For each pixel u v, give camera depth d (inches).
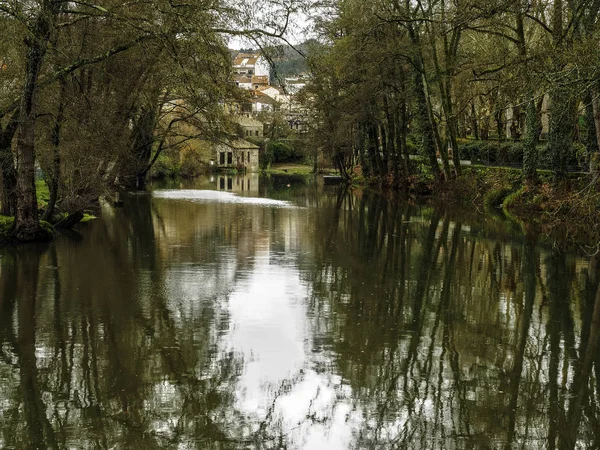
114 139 1087.0
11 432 327.0
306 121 2886.3
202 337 477.1
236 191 2213.3
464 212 1440.7
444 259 816.3
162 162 2950.3
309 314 542.9
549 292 635.5
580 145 1486.2
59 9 845.8
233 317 530.6
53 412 349.7
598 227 933.8
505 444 326.0
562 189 1272.1
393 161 2233.0
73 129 996.6
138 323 510.0
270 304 573.6
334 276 701.9
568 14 1045.8
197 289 627.5
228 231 1091.3
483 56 1333.7
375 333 494.3
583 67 774.5
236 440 326.3
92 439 322.3
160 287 633.6
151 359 429.7
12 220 930.7
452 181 1764.3
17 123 914.7
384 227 1165.1
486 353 454.0
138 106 1355.8
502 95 1091.3
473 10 1112.8
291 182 2901.1
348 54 1572.3
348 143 2568.9
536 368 426.3
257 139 4402.1
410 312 555.2
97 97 1075.3
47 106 931.3
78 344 457.1
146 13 879.1
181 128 2297.0
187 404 362.9
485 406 369.7
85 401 364.2
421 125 1834.4
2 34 797.2
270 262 784.3
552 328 514.6
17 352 438.9
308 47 1692.9
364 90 1761.8
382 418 352.8
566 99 866.8
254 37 892.6
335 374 410.9
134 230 1082.1
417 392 385.4
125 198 1817.2
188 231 1083.3
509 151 1787.6
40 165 983.6
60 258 785.6
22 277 670.5
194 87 914.1
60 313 534.9
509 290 641.0
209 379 398.3
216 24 884.0
